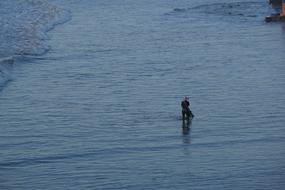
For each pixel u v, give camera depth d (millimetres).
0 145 68438
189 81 95250
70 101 85750
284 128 71938
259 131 71062
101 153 65438
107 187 57062
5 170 61469
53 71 104438
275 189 56250
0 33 137875
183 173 59781
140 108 81500
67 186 57469
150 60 112500
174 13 187000
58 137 70812
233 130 71625
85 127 74250
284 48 119688
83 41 136000
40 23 157875
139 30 151625
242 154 64125
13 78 99188
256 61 108250
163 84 93812
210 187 56688
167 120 76125
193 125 73750
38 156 64938
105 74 101812
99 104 83938
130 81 96438
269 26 150500
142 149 66250
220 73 99875
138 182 58000
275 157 63156
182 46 126250
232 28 149500
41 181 58750
